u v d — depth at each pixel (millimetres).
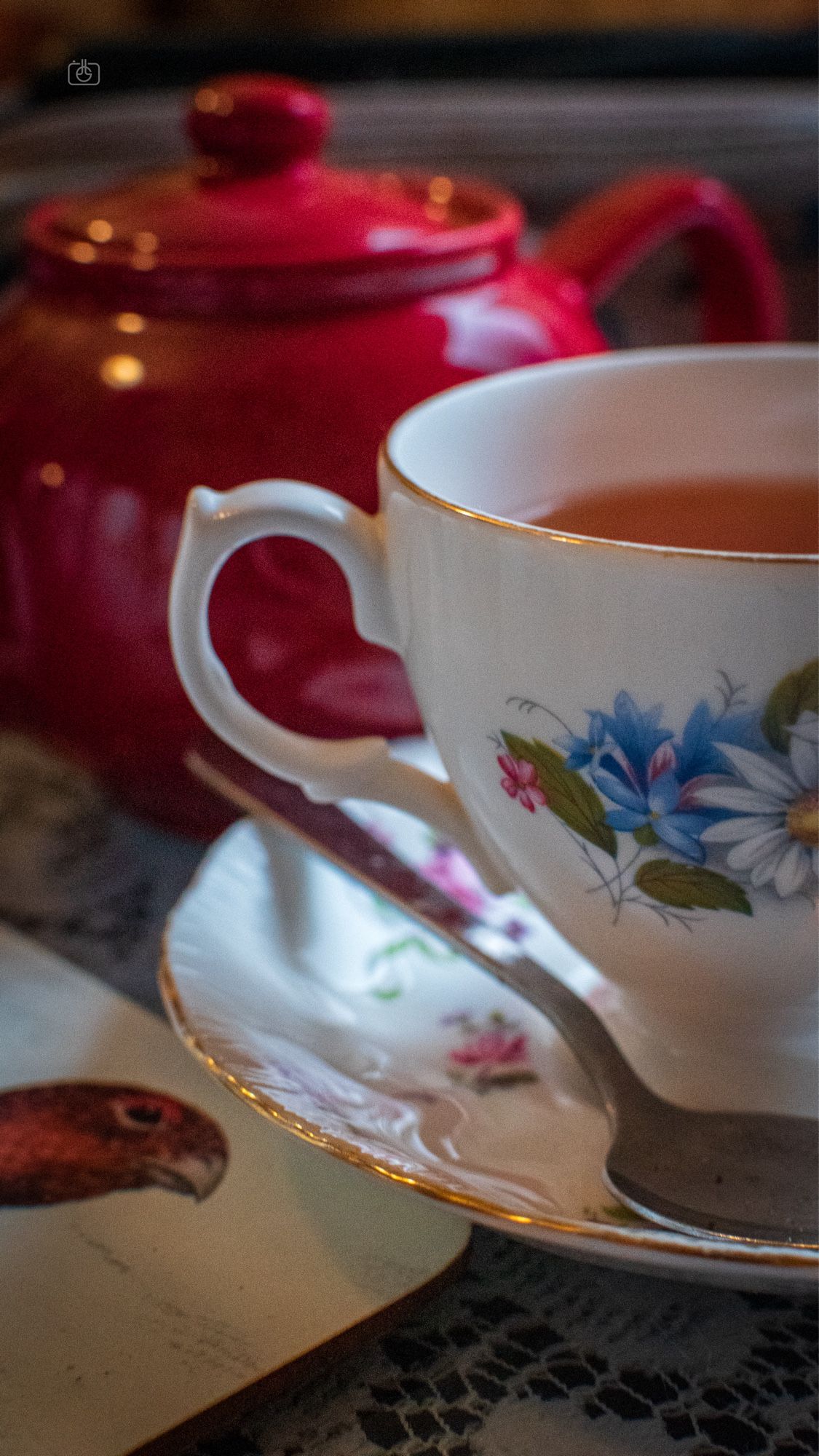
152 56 639
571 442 435
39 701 476
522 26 737
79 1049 426
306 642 454
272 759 417
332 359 452
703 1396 374
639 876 390
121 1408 368
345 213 464
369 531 406
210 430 449
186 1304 381
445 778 451
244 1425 372
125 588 454
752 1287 366
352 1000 423
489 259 470
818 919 387
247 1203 397
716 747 377
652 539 423
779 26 681
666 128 621
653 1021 414
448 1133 395
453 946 415
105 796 501
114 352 456
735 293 536
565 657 380
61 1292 383
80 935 456
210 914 426
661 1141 389
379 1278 384
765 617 369
